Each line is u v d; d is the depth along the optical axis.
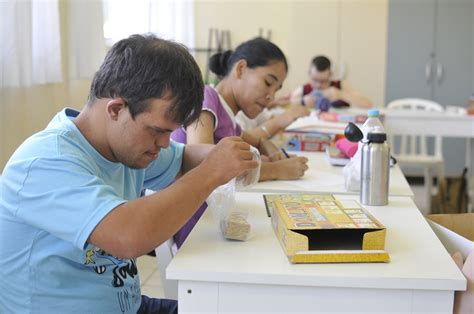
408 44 5.36
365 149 1.42
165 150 1.43
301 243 1.03
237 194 1.54
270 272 0.97
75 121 1.09
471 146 4.27
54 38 3.07
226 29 5.71
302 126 2.71
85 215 0.93
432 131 3.76
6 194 1.00
